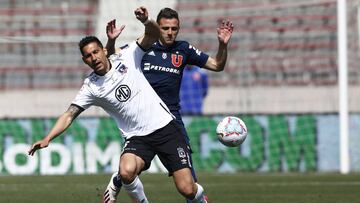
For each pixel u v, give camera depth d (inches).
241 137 991.6
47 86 2632.9
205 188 1489.9
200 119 1905.8
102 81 916.0
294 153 1900.8
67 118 917.8
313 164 1900.8
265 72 2603.3
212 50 2578.7
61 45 2618.1
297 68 2600.9
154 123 931.3
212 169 1903.3
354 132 1909.4
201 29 2625.5
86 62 906.1
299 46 2615.7
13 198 1320.1
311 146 1902.1
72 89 2618.1
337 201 1259.8
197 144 1905.8
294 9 2630.4
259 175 1793.8
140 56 936.9
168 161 934.4
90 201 1270.9
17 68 2659.9
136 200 945.5
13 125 1892.2
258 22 2657.5
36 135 1892.2
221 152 1904.5
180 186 915.4
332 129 1899.6
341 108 1830.7
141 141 933.2
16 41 1979.6
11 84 2647.6
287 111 2541.8
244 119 1908.2
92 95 920.9
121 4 2728.8
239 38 2647.6
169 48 1009.5
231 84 2598.4
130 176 901.2
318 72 2591.0
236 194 1379.2
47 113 2583.7
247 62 2615.7
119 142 1886.1
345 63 1824.6
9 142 1888.5
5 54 2674.7
